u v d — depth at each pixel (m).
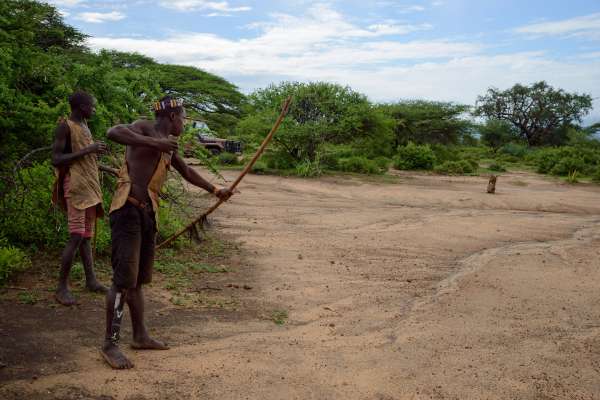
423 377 3.94
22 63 6.89
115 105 7.31
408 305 5.71
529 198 17.34
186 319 4.95
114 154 6.85
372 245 8.84
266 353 4.23
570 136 56.56
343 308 5.54
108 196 6.88
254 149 24.73
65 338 4.25
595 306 5.84
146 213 3.95
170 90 31.70
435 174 27.14
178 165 4.26
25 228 6.34
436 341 4.66
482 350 4.50
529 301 5.96
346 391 3.68
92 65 7.66
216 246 8.01
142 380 3.66
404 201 15.82
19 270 5.69
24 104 6.42
